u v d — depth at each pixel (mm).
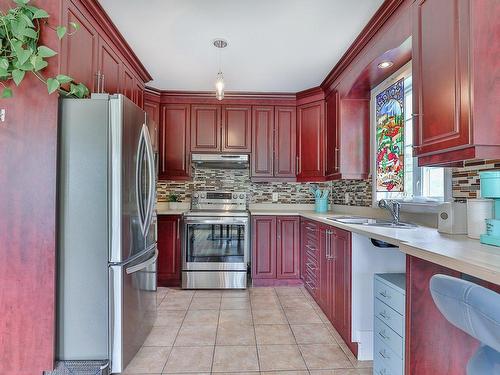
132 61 2836
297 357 2100
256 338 2373
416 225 2332
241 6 2068
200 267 3588
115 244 1814
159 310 2941
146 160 2232
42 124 1737
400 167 2705
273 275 3715
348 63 2898
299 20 2230
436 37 1499
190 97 3926
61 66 1758
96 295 1803
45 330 1733
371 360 2068
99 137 1807
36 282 1732
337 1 2008
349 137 3207
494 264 1029
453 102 1376
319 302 2965
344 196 3789
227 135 3941
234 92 3857
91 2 2004
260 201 4246
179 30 2373
